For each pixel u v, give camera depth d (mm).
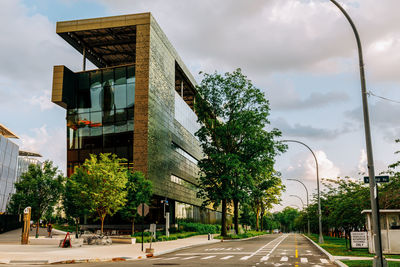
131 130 47688
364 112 14023
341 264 15383
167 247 28047
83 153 49062
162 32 53406
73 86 50281
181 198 62906
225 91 49688
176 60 60469
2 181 82062
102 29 49625
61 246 28797
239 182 45312
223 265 15562
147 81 47094
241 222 114625
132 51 56688
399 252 22625
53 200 40406
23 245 31609
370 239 23250
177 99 61719
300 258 19406
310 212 65812
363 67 14430
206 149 52125
